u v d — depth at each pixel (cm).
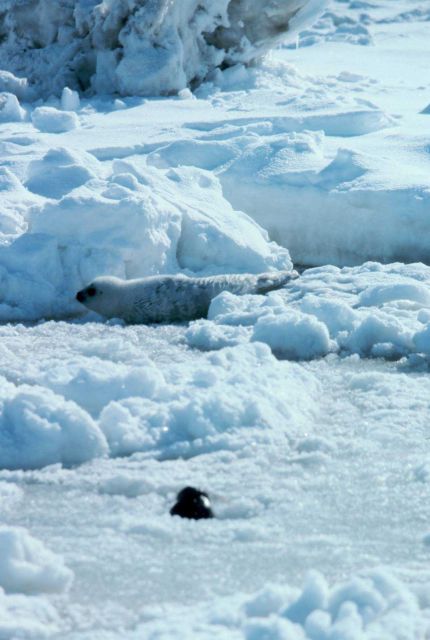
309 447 1673
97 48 4928
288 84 5156
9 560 1162
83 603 1144
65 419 1661
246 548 1288
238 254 3014
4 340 2353
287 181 3366
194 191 3278
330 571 1214
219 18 4978
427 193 3106
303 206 3291
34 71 5084
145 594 1163
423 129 4047
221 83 5056
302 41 7294
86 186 3152
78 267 2833
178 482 1510
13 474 1560
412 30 7912
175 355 2269
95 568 1232
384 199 3128
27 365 1997
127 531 1347
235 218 3167
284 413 1781
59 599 1153
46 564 1170
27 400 1703
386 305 2567
